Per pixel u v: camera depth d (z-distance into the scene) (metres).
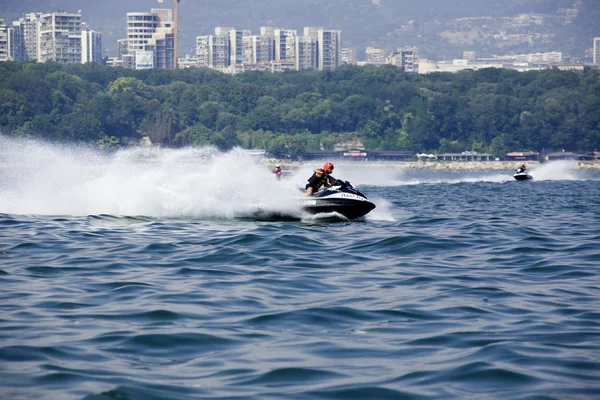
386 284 40.94
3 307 34.50
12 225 63.97
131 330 30.91
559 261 48.75
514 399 23.84
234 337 30.39
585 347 29.03
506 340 29.92
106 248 52.06
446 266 46.88
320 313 34.25
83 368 26.23
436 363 27.30
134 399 23.44
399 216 78.81
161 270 44.22
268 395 24.22
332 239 57.97
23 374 25.41
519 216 84.25
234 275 42.94
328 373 26.30
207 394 24.22
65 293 37.62
